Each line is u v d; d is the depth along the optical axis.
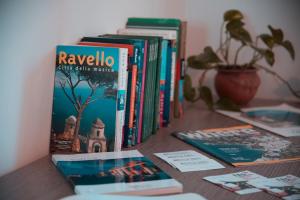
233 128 1.36
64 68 1.01
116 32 1.37
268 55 1.64
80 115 1.01
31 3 0.90
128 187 0.79
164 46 1.27
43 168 0.90
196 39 1.98
